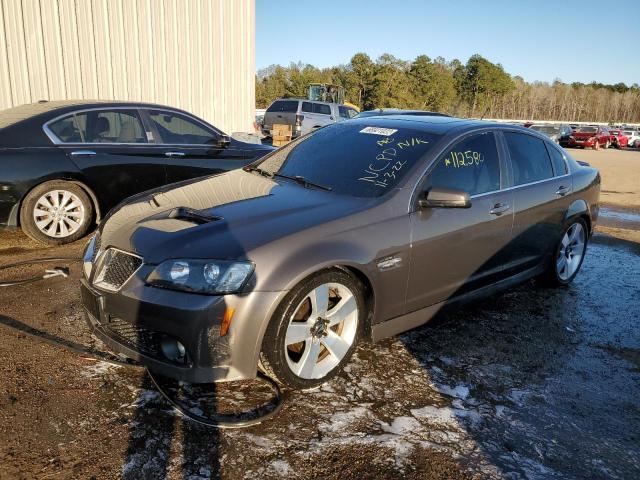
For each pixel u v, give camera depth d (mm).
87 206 5555
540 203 4336
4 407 2641
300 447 2496
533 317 4293
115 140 5742
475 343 3723
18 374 2945
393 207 3254
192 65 11539
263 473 2316
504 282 4199
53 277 4445
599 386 3273
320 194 3406
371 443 2557
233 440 2514
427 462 2453
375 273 3084
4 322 3559
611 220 9000
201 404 2781
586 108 106688
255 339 2650
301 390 2965
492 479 2377
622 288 5168
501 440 2656
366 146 3859
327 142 4109
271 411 2736
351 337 3092
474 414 2859
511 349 3676
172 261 2666
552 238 4613
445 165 3645
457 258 3613
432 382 3152
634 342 3955
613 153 31906
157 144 6012
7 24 8812
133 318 2701
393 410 2840
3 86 8938
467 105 90688
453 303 3732
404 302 3350
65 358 3154
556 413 2936
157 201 3402
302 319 2914
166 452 2404
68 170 5336
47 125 5352
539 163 4551
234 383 3014
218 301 2586
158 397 2824
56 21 9367
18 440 2418
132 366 3076
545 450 2605
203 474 2283
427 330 3889
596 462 2547
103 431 2520
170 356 2678
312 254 2789
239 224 2893
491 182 3969
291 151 4211
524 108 101062
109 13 10016
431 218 3400
